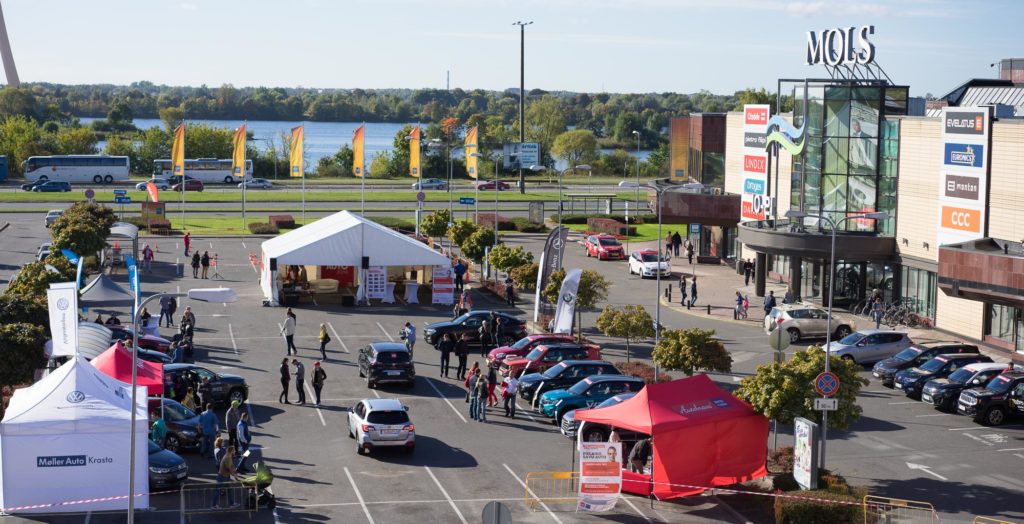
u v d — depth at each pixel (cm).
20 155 16325
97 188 13988
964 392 4062
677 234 8662
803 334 5459
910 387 4412
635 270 7675
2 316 4009
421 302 6475
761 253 6750
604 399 3869
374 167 17700
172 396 3969
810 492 2886
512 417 4038
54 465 2852
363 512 2927
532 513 2962
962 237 5319
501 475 3300
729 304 6562
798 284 6378
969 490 3212
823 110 6103
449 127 19588
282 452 3488
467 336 5269
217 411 3988
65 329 3647
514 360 4559
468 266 7681
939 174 5497
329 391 4331
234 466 3144
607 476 2948
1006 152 5012
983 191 5147
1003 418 4012
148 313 5453
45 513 2856
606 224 9850
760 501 3036
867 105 5959
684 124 9100
